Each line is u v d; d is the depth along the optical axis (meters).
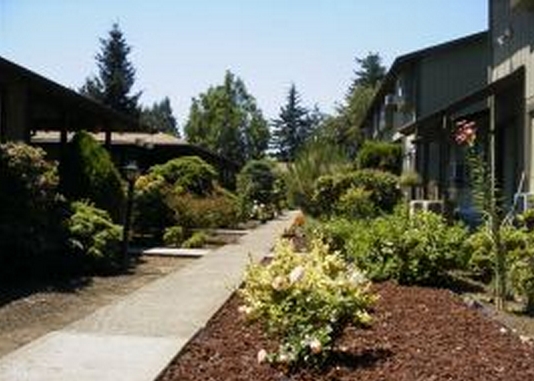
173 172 30.17
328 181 28.94
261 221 37.84
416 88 33.91
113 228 15.03
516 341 8.37
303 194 35.34
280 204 51.81
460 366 7.17
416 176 28.80
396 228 13.25
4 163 13.68
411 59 33.91
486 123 22.16
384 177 28.20
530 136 17.98
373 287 12.43
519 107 18.78
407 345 8.07
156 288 12.48
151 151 37.53
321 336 7.09
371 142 41.62
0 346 8.19
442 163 23.61
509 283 10.95
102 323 9.30
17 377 6.72
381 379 6.74
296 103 123.19
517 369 7.11
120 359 7.41
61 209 14.78
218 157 47.25
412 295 11.63
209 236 24.30
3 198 13.41
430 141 28.25
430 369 7.06
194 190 29.91
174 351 7.74
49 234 13.86
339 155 37.72
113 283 13.41
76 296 11.80
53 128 26.16
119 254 15.56
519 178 18.61
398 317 9.70
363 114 62.09
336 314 7.24
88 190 17.75
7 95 17.00
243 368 7.18
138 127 26.36
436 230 13.13
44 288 12.45
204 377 6.90
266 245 22.06
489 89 19.64
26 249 13.13
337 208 25.42
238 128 94.38
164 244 21.19
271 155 122.31
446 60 33.66
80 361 7.32
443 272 12.81
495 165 20.28
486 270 12.88
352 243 14.18
